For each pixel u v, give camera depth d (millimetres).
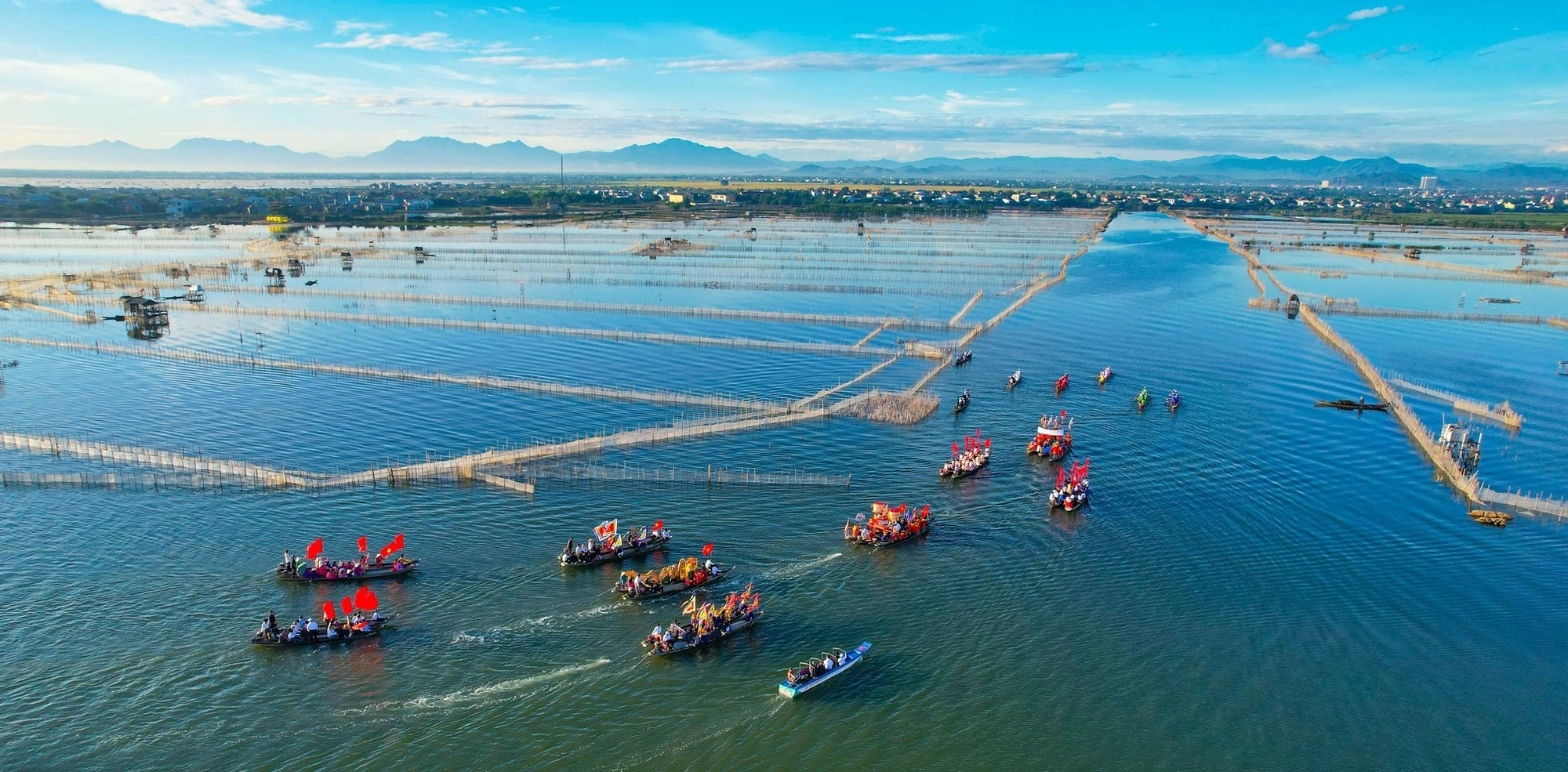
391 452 123875
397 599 85812
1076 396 160375
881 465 122875
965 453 124125
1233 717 72438
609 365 177000
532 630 81438
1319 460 128500
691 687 74875
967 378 171875
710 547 93812
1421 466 126875
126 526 98750
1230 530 104938
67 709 69625
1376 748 69312
